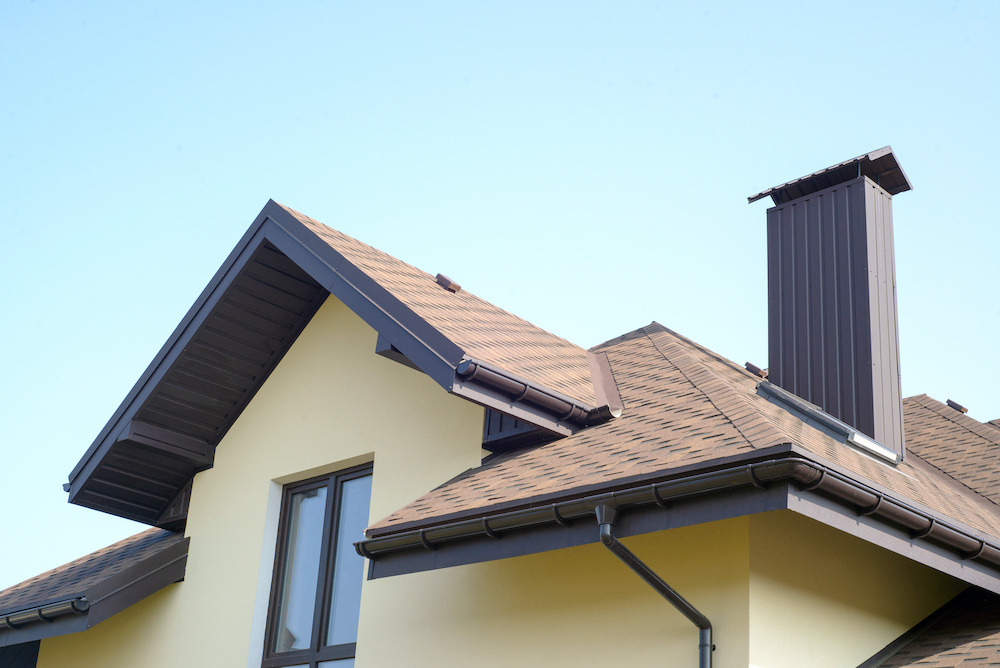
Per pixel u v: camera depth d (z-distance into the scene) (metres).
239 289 9.73
